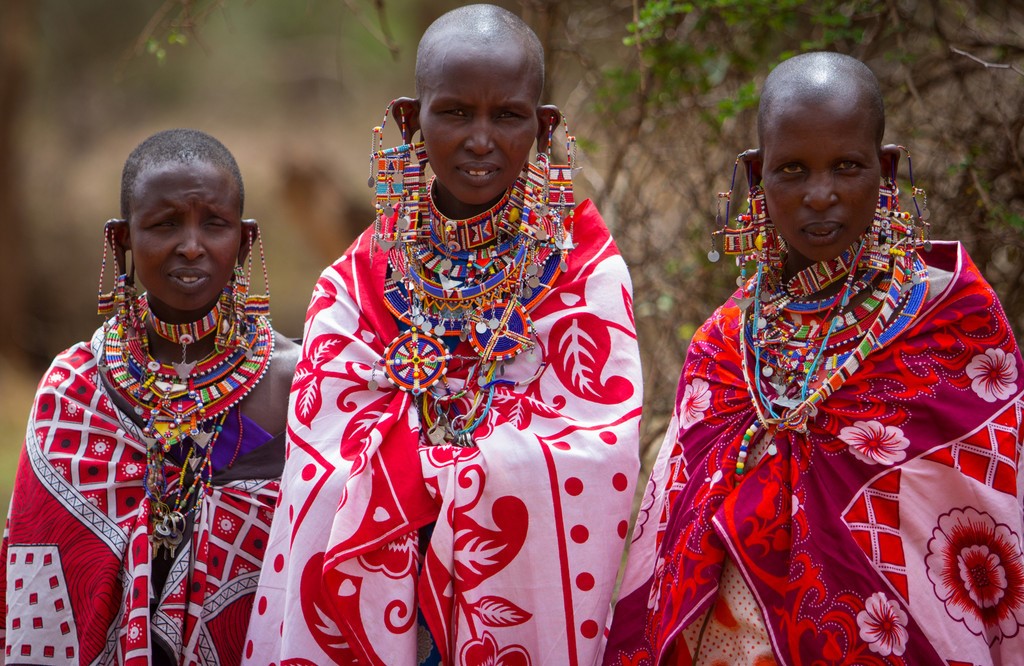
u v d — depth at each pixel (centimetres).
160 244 546
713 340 536
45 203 2478
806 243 486
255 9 2831
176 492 565
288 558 521
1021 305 774
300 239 2381
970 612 474
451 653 514
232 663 561
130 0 2855
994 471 474
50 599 552
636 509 917
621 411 521
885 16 838
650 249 903
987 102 820
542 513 506
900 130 828
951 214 789
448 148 507
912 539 476
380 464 513
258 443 572
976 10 848
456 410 531
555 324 529
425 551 532
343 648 512
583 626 507
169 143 559
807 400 491
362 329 540
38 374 2198
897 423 482
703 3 823
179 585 553
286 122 2623
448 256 538
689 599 497
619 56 1048
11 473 1543
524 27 525
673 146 892
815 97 475
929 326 488
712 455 516
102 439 566
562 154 905
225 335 577
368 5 2573
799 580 480
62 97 2758
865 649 470
